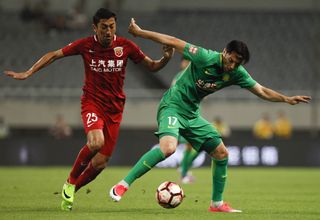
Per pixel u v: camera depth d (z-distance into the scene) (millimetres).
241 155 87812
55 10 118500
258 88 31297
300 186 54750
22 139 86250
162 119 30734
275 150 88375
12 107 99875
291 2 125062
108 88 30938
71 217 28484
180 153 86250
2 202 36750
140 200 38562
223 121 103250
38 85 105312
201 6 124125
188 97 30812
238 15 123125
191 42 116125
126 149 87125
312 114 104688
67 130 91812
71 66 109500
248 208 34781
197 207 34406
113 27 29859
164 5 123312
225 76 30203
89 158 30234
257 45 117812
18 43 112188
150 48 112688
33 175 65875
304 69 114812
